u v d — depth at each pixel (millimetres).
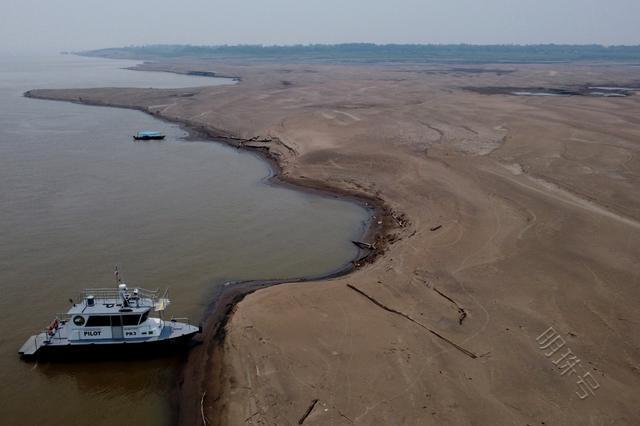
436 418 19609
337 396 20922
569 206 39438
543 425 19219
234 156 63969
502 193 43281
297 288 29828
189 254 36031
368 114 80625
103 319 24641
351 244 38344
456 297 27859
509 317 25797
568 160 51750
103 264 34188
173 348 25219
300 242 38562
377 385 21422
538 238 34188
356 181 51312
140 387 23078
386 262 33031
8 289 30719
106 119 90188
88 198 47438
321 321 26156
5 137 73688
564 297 27297
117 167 58406
